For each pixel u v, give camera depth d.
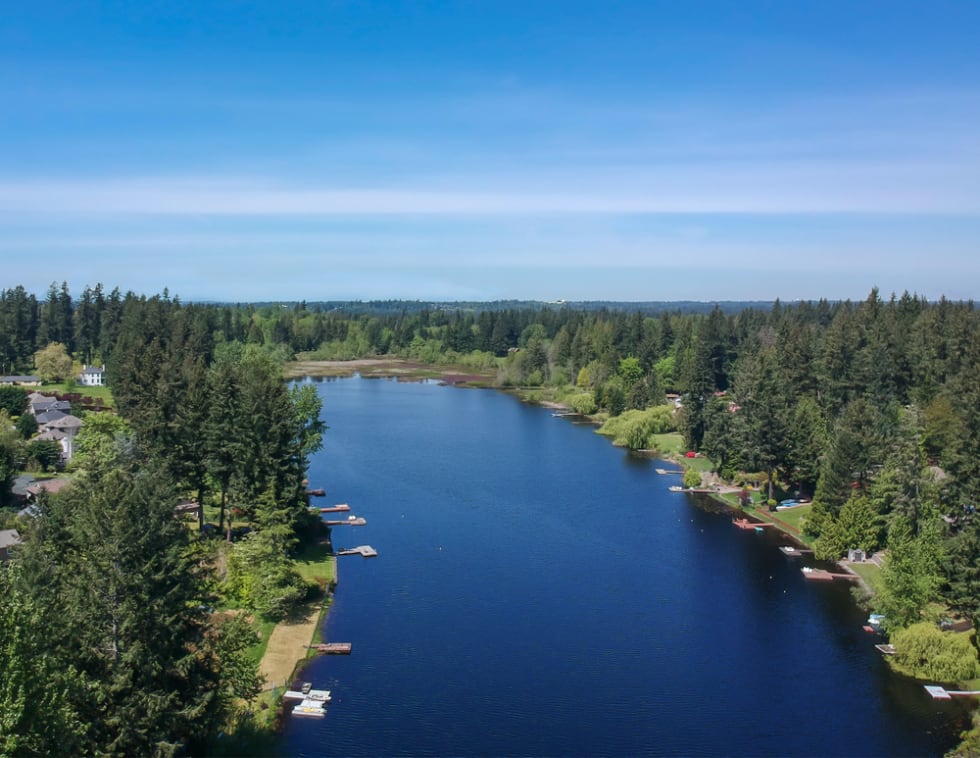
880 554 94.12
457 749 56.28
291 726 58.59
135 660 43.81
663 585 86.62
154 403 99.06
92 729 42.03
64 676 38.53
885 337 153.88
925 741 57.66
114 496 46.53
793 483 124.56
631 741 57.50
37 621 36.16
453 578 87.38
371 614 77.81
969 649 66.50
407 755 55.56
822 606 81.25
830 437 119.81
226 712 52.97
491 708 61.44
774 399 118.62
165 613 45.81
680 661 69.19
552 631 74.62
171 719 44.66
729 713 61.03
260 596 76.00
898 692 64.25
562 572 89.81
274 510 87.25
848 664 68.94
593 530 105.81
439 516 110.62
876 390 141.12
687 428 155.50
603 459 150.75
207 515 101.06
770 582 87.81
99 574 44.59
